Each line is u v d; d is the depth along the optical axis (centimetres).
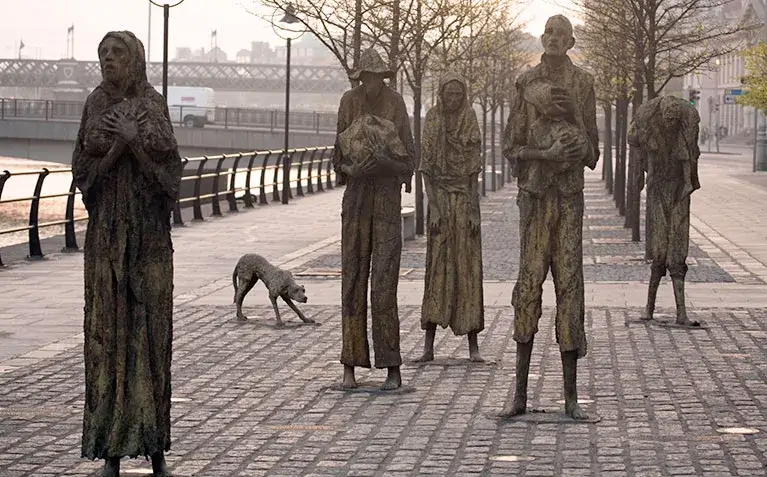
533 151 1124
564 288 1142
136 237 889
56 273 2461
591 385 1334
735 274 2409
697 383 1339
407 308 1967
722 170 7700
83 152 887
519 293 1159
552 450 1041
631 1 2930
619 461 1001
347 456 1031
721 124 14425
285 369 1454
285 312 1936
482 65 4438
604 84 4406
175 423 1166
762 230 3462
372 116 1297
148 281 895
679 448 1042
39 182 2723
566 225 1139
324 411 1218
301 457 1030
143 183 891
